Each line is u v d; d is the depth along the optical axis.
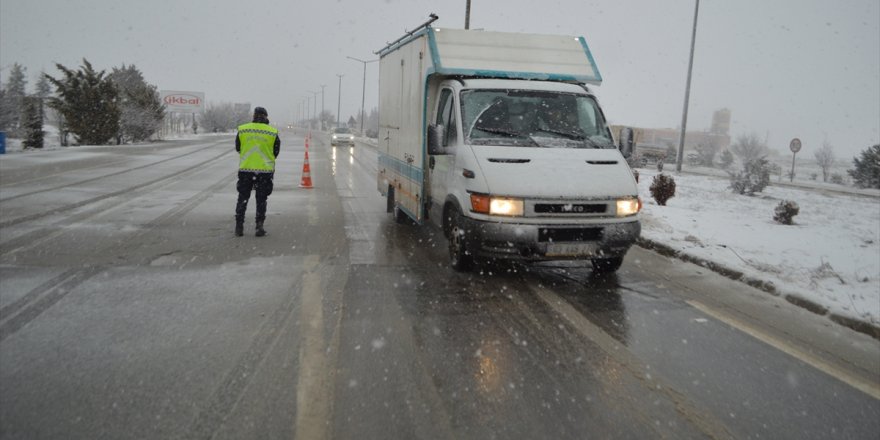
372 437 3.01
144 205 10.66
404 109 8.67
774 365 4.18
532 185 5.73
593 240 5.86
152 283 5.66
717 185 20.94
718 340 4.64
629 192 5.98
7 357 3.85
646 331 4.78
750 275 6.40
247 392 3.45
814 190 22.44
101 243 7.38
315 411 3.25
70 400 3.29
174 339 4.23
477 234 5.77
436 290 5.74
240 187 8.05
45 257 6.57
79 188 12.69
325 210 10.94
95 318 4.63
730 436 3.17
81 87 30.81
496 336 4.53
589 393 3.61
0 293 5.21
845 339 4.77
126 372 3.67
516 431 3.12
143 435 2.95
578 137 6.70
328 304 5.16
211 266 6.41
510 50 7.38
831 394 3.74
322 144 42.31
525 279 6.29
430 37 7.23
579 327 4.81
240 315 4.80
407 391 3.54
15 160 19.78
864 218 13.23
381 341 4.33
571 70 7.37
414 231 8.92
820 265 7.29
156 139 41.78
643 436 3.13
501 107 6.72
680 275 6.71
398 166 9.13
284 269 6.38
